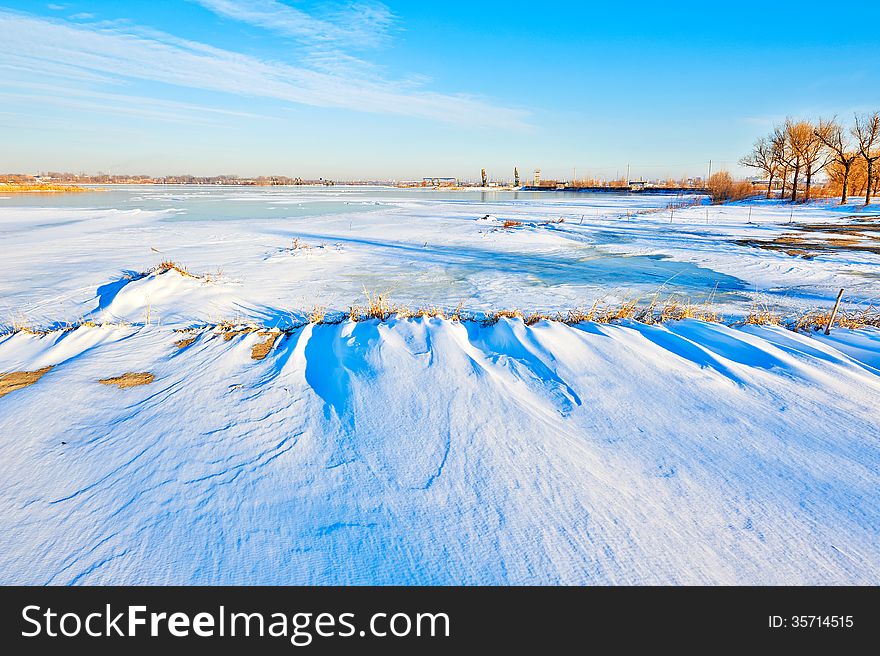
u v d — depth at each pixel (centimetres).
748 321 645
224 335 599
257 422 385
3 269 1217
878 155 3516
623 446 350
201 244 1722
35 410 404
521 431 364
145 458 335
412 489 302
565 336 535
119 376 480
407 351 492
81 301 902
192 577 239
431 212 3456
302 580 237
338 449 346
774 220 2725
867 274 1246
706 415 392
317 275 1229
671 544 257
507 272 1305
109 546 256
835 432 366
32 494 297
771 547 257
